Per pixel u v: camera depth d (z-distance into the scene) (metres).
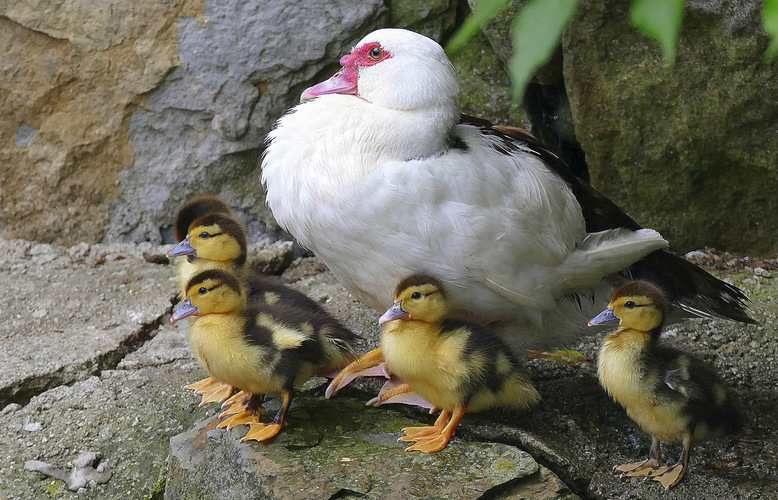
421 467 7.12
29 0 12.56
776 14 3.02
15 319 10.95
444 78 7.88
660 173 11.72
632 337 7.38
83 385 9.39
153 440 8.57
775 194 11.70
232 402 8.51
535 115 12.65
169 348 10.26
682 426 7.35
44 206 13.17
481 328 7.75
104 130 12.94
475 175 7.60
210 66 12.66
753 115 11.13
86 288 11.80
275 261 12.55
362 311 11.04
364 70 8.02
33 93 12.89
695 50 10.99
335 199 7.64
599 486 7.41
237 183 13.17
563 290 8.23
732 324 10.41
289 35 12.55
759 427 8.50
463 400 7.57
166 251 12.91
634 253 8.16
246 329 7.51
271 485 6.89
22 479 8.18
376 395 8.66
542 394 8.99
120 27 12.59
